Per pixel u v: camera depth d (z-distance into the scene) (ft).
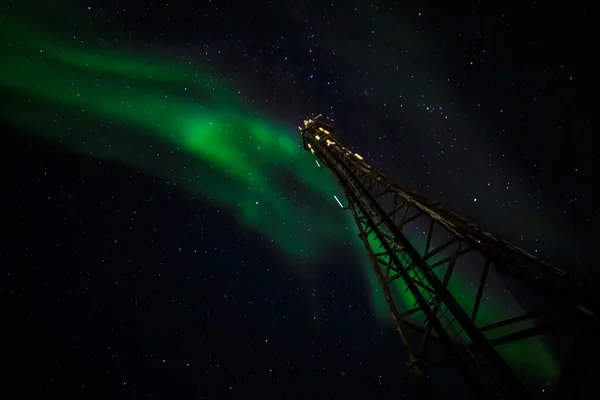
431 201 19.04
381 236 24.22
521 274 12.18
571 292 10.44
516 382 12.66
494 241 13.85
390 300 23.29
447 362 16.10
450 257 17.71
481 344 14.32
